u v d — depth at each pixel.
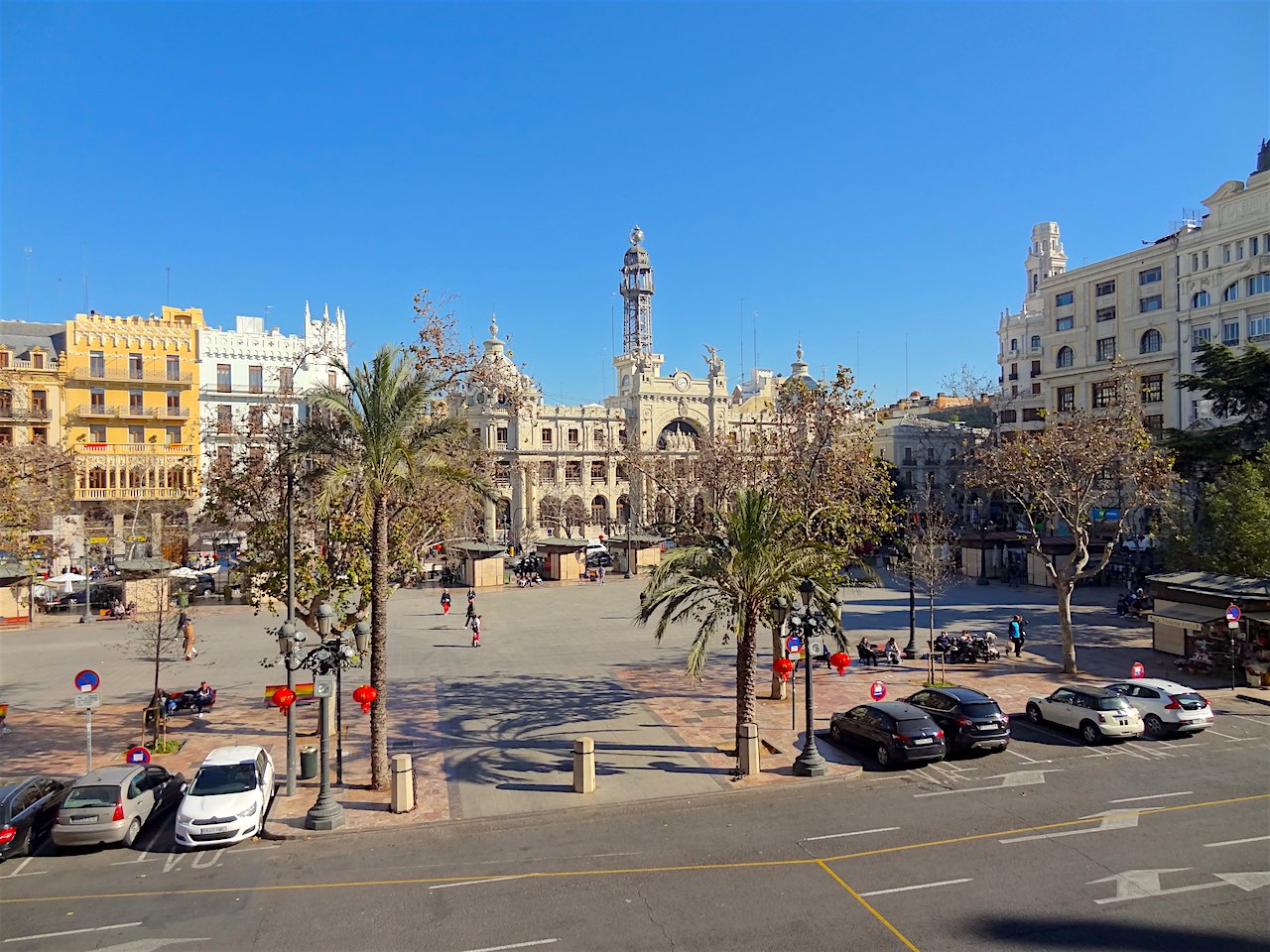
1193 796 18.06
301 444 20.48
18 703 28.38
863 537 30.09
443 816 17.81
